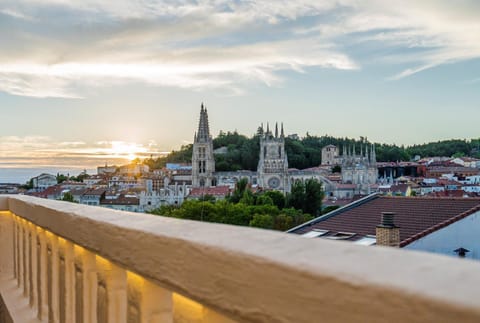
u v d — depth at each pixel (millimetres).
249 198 115500
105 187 173250
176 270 1213
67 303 2736
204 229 1231
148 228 1421
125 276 2010
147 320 1640
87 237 1969
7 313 3828
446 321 564
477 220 19844
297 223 94875
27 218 3461
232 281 972
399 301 617
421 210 22750
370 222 23516
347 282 691
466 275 598
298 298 787
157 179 189875
